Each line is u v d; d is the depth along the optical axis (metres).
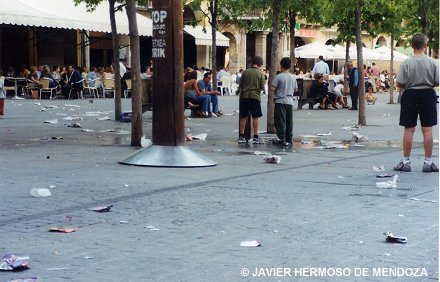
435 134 20.33
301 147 16.62
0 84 24.14
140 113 16.06
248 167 12.88
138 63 15.96
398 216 8.55
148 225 7.96
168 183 10.91
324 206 9.16
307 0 24.09
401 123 12.47
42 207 8.89
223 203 9.30
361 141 18.27
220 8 31.38
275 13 20.33
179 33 13.06
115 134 18.83
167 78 12.99
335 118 27.39
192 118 25.56
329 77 35.88
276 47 20.34
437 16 35.22
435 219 8.40
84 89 39.75
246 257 6.61
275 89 17.06
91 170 12.18
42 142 16.56
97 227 7.84
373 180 11.39
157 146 13.03
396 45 68.88
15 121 22.42
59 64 44.53
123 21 37.69
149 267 6.25
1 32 42.56
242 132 17.47
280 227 7.92
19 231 7.59
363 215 8.61
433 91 12.35
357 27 23.83
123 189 10.30
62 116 24.89
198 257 6.61
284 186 10.72
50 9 34.94
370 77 55.91
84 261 6.43
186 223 8.09
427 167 12.40
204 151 15.42
